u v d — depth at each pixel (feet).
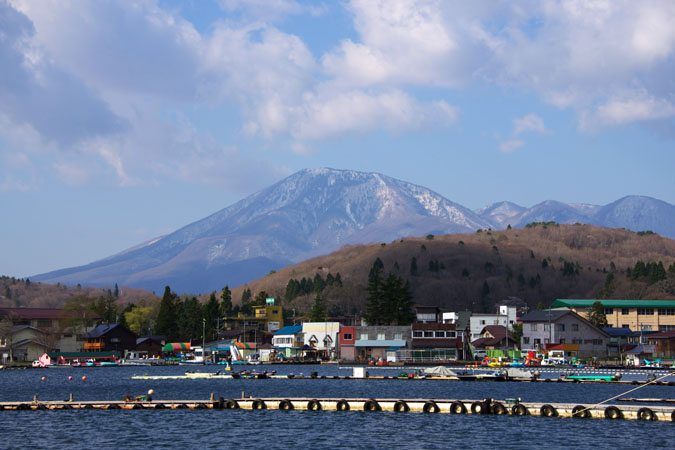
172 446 203.31
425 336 631.97
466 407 262.67
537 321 620.08
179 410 270.46
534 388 365.40
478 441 209.56
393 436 216.95
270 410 269.64
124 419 248.52
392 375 459.32
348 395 331.98
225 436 217.36
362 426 233.96
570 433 220.84
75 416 254.88
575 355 605.73
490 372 492.95
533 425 235.40
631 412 247.70
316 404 272.92
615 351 649.20
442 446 203.10
